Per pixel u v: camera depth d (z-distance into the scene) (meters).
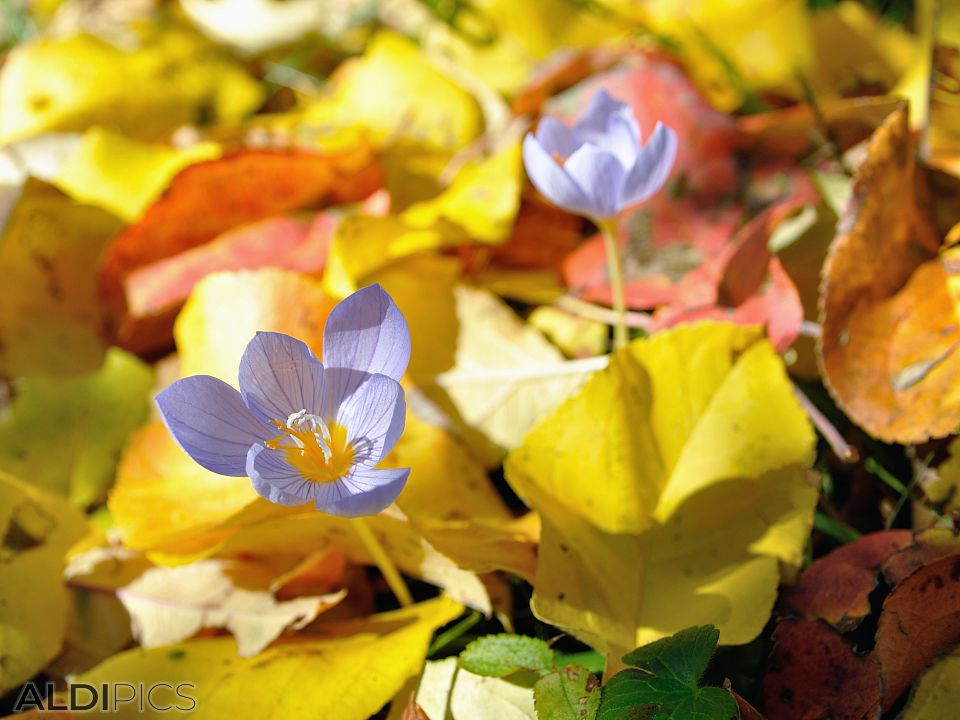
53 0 0.63
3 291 0.48
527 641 0.34
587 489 0.36
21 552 0.38
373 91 0.52
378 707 0.34
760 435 0.36
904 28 0.54
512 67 0.55
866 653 0.33
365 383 0.31
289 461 0.31
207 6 0.61
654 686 0.31
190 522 0.37
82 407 0.44
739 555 0.35
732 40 0.52
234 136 0.51
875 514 0.40
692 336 0.37
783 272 0.40
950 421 0.37
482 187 0.46
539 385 0.42
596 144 0.39
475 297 0.44
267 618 0.37
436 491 0.39
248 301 0.40
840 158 0.46
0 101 0.54
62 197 0.49
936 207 0.41
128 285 0.47
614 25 0.54
